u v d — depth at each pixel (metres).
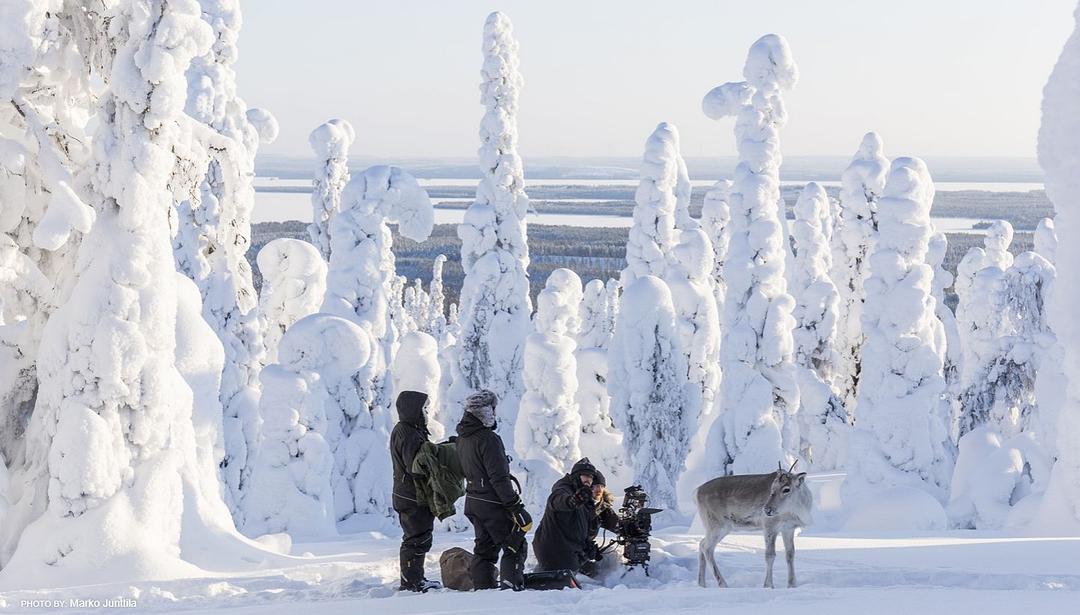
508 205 40.00
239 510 25.97
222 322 27.17
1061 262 19.95
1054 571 11.12
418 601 9.17
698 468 41.22
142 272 13.81
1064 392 28.28
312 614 8.70
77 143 15.33
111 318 13.56
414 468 10.18
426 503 10.34
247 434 26.61
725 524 10.66
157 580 11.91
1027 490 26.33
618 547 11.79
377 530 29.55
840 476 37.31
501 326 39.16
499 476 9.92
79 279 13.95
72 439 13.21
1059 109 19.78
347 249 32.78
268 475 22.92
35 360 14.80
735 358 29.08
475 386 39.62
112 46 14.66
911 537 17.09
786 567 11.43
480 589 10.14
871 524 23.52
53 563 12.95
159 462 13.71
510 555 10.13
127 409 13.69
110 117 14.23
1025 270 37.09
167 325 14.10
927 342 28.88
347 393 30.47
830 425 40.72
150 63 13.86
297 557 14.80
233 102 31.08
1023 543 13.44
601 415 38.25
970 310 40.59
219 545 14.48
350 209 33.16
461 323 40.03
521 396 39.06
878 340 29.03
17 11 14.30
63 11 15.09
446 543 15.01
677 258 42.50
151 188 14.09
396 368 32.66
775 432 28.45
